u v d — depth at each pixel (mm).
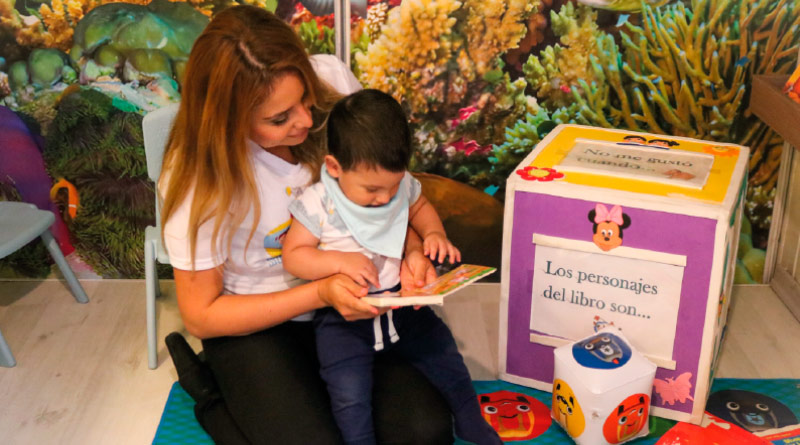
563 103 2244
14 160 2303
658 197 1681
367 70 2215
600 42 2168
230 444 1683
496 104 2246
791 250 2291
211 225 1520
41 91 2236
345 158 1445
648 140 1986
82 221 2395
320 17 2158
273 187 1574
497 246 2414
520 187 1785
